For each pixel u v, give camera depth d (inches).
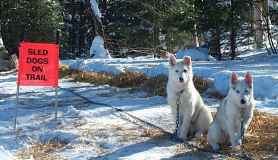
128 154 340.2
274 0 970.7
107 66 741.3
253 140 351.6
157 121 421.1
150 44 1414.9
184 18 958.4
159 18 1337.4
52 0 1317.7
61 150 361.1
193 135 379.6
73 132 394.3
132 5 1435.8
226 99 332.8
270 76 510.9
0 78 761.6
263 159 319.0
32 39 1302.9
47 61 421.4
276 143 344.2
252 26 1027.3
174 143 361.1
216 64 756.0
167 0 1333.7
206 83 544.4
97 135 385.7
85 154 347.9
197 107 370.0
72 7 1606.8
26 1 1284.4
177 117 370.9
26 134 402.0
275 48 998.4
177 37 1357.0
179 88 359.6
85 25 1576.0
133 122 421.1
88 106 496.7
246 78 322.7
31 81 420.2
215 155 329.1
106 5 1483.8
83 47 1608.0
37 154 356.8
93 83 660.1
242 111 324.2
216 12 919.7
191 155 331.9
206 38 1053.2
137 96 539.5
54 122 433.4
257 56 948.0
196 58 968.9
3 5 1282.0
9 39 1302.9
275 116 412.5
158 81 574.6
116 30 1457.9
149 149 349.1
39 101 540.7
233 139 331.6
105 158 336.2
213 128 339.3
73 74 739.4
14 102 538.9
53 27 1306.6
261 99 481.1
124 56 1348.4
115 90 587.2
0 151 347.9
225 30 948.6
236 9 923.4
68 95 573.0
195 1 943.7
